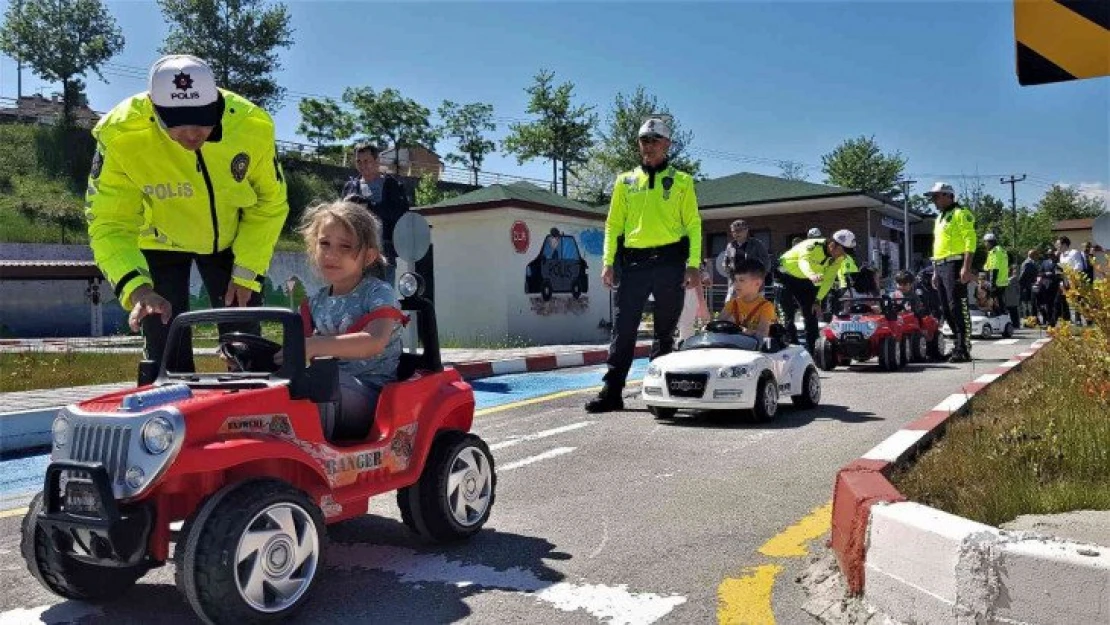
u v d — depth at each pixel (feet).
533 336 64.39
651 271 29.27
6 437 24.84
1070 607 8.77
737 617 11.30
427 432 13.92
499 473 20.04
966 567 9.44
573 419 28.02
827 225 121.90
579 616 11.42
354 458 12.62
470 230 63.52
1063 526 13.01
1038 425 18.60
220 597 10.16
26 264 106.22
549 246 66.23
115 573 12.02
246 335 13.61
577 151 179.11
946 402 23.54
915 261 159.63
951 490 14.85
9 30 216.13
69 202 150.10
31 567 11.37
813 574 12.51
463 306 63.93
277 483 10.95
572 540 14.80
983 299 72.49
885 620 10.51
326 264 14.02
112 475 10.42
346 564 13.61
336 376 12.15
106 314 112.68
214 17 222.48
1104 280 21.63
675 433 25.23
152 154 16.08
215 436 10.74
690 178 29.35
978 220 233.76
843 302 46.80
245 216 18.17
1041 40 10.98
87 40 222.48
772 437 24.32
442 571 13.24
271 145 17.58
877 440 23.52
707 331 29.30
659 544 14.51
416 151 220.02
